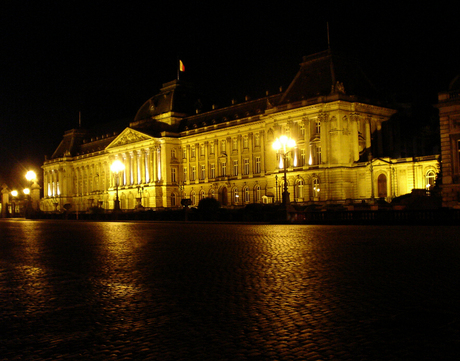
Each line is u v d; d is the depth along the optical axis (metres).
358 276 16.16
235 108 123.44
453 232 34.94
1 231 55.81
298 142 99.31
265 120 108.44
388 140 101.38
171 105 138.75
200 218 74.69
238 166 118.94
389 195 85.88
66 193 185.25
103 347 9.48
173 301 13.25
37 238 40.62
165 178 133.88
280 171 101.31
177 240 33.91
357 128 94.44
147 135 138.00
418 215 47.09
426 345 9.10
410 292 13.51
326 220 54.38
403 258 20.27
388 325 10.40
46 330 10.77
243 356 8.81
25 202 153.75
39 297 14.39
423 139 105.12
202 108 141.75
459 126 57.56
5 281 17.44
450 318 10.84
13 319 11.82
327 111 93.56
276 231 41.66
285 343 9.44
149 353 9.08
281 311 11.78
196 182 131.25
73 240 36.88
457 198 57.34
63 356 9.03
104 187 165.50
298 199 98.06
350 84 99.00
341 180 91.25
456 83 59.12
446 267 17.61
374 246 25.50
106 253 25.97
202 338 9.88
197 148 131.62
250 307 12.29
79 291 15.12
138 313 12.04
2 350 9.45
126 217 91.31
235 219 68.38
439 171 77.00
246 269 18.50
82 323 11.26
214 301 13.09
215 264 20.19
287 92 104.62
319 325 10.53
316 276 16.39
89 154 173.62
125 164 150.75
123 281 16.64
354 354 8.76
